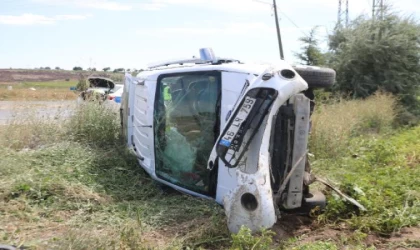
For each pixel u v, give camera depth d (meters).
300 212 5.79
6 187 5.85
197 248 4.70
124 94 8.58
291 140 5.21
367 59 18.91
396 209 5.78
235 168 5.01
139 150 7.08
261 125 4.92
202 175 5.73
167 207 5.68
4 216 5.25
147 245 4.46
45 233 4.89
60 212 5.51
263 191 4.75
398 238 5.16
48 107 9.69
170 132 6.18
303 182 5.58
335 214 5.73
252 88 4.97
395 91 18.83
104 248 4.23
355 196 6.16
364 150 9.88
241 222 4.81
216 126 5.54
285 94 4.89
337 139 9.56
